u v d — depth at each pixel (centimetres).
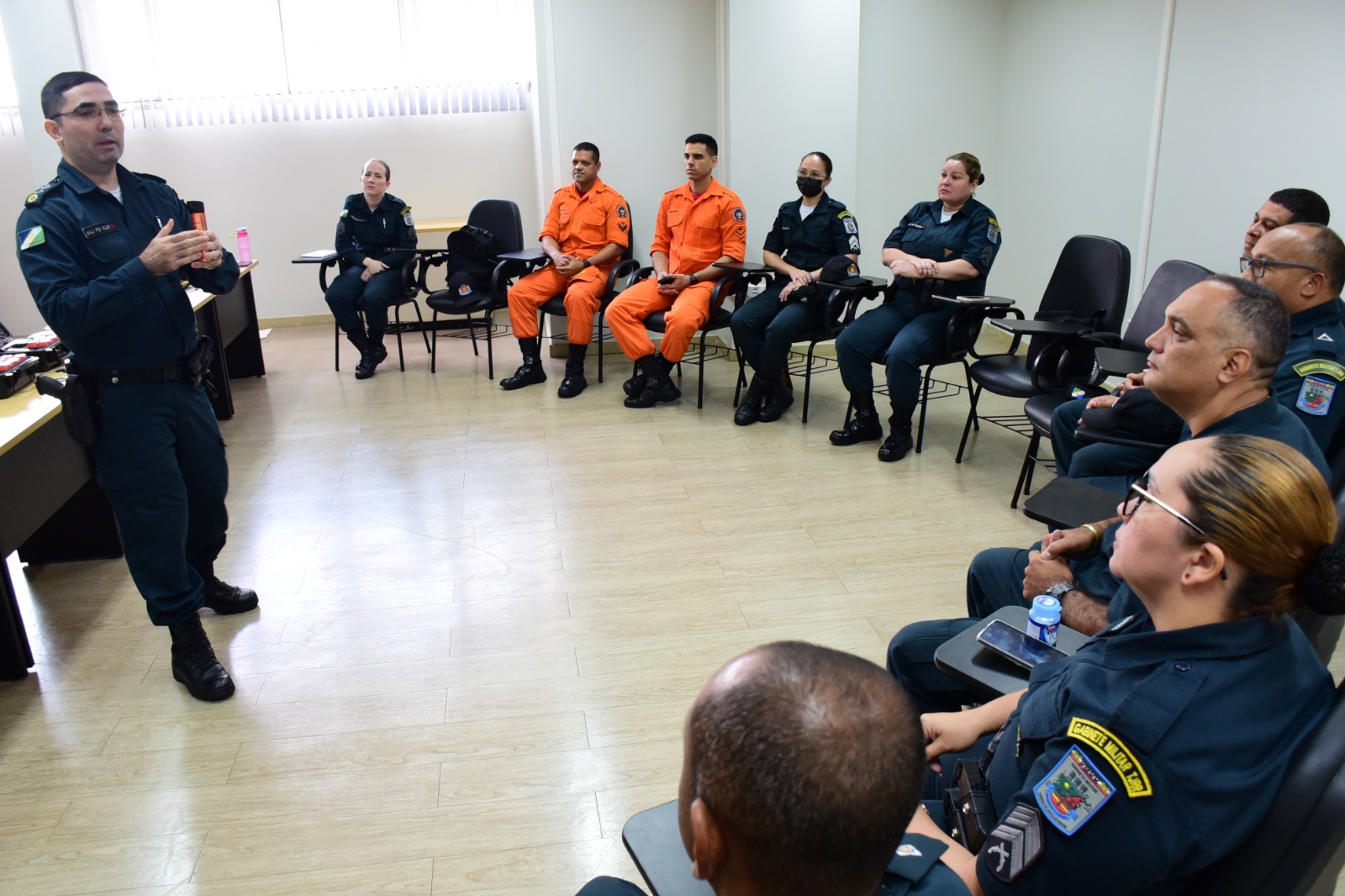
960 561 293
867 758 62
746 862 65
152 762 207
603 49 511
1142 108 411
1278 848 90
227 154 599
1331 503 92
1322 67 312
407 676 238
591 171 488
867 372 390
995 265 555
